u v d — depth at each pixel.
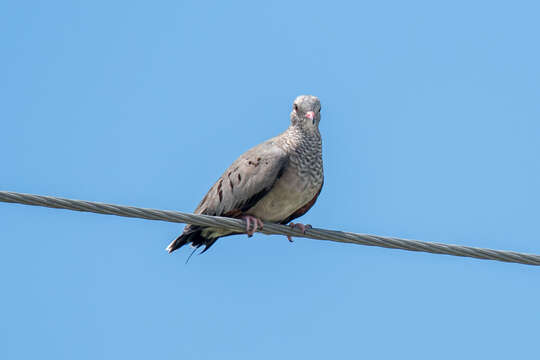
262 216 13.52
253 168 13.26
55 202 10.38
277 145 13.47
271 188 13.21
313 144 13.47
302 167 13.31
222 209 13.52
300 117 13.52
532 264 11.40
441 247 11.41
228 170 13.77
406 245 11.52
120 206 10.77
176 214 11.16
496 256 11.34
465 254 11.38
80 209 10.55
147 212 10.96
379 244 11.65
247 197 13.26
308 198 13.55
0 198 10.20
